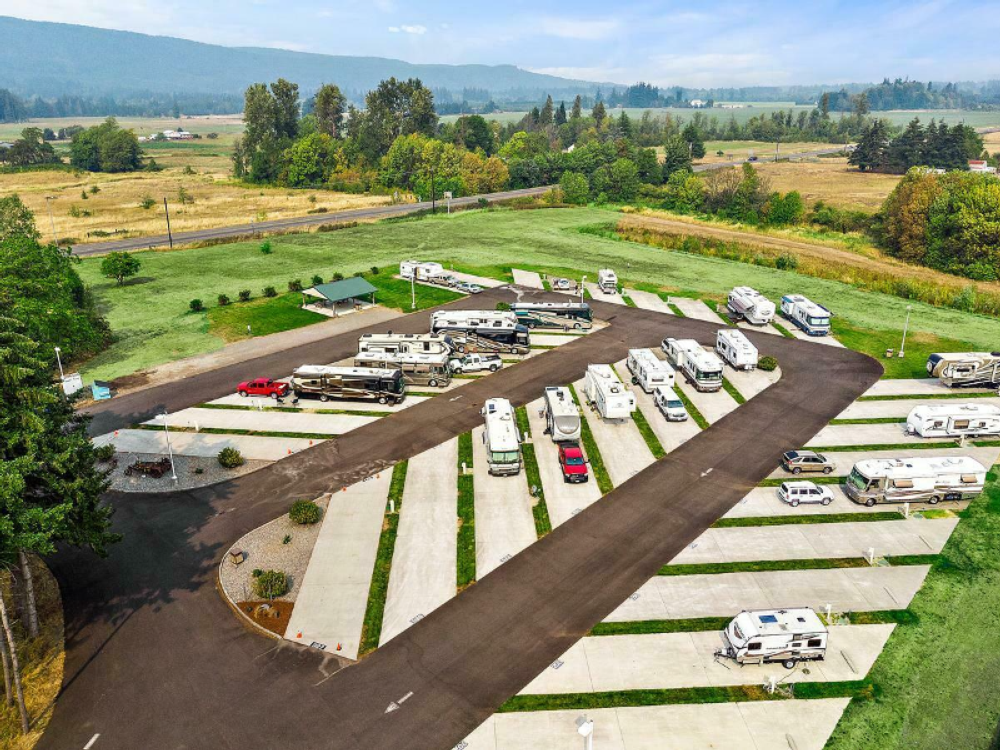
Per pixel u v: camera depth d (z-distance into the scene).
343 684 27.33
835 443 47.47
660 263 98.44
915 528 38.16
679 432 49.16
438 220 130.88
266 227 124.94
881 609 31.97
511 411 46.75
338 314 73.62
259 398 54.03
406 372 56.56
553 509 39.75
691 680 27.88
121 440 47.25
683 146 183.25
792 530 37.88
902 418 51.06
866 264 102.44
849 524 38.50
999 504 40.38
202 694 26.78
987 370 55.56
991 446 47.12
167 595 32.41
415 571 34.28
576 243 110.75
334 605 31.83
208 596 32.38
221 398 53.91
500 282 86.19
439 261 96.12
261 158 191.25
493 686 27.39
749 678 28.03
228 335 67.75
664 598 32.59
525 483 42.44
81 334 59.59
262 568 34.38
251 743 24.64
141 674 27.73
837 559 35.53
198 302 74.81
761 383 57.62
